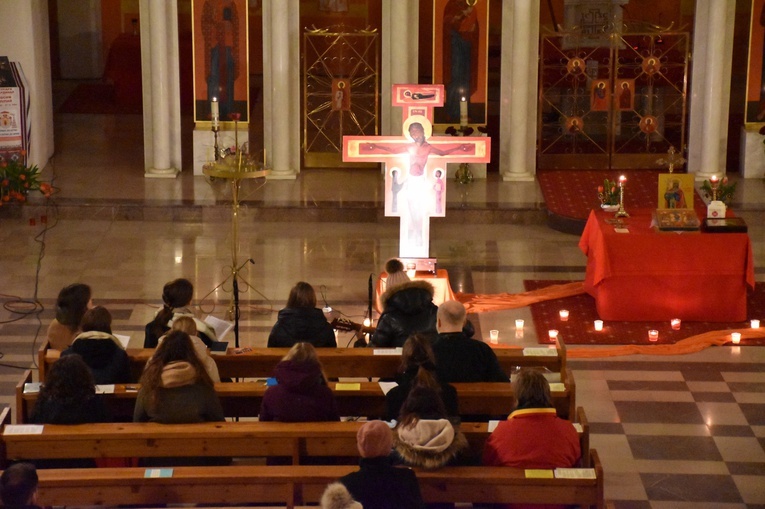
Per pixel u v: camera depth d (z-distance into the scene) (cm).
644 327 1227
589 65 1972
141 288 1340
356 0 2361
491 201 1636
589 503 675
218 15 1708
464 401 807
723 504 853
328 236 1541
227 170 1191
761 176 1748
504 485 670
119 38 2266
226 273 1390
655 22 2342
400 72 1709
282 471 662
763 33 1702
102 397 757
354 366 896
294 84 1745
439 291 1274
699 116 1753
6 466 721
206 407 743
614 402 1036
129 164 1823
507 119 1755
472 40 1728
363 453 611
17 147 1681
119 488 657
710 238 1218
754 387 1070
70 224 1576
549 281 1373
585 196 1655
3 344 1169
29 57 1736
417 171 1282
